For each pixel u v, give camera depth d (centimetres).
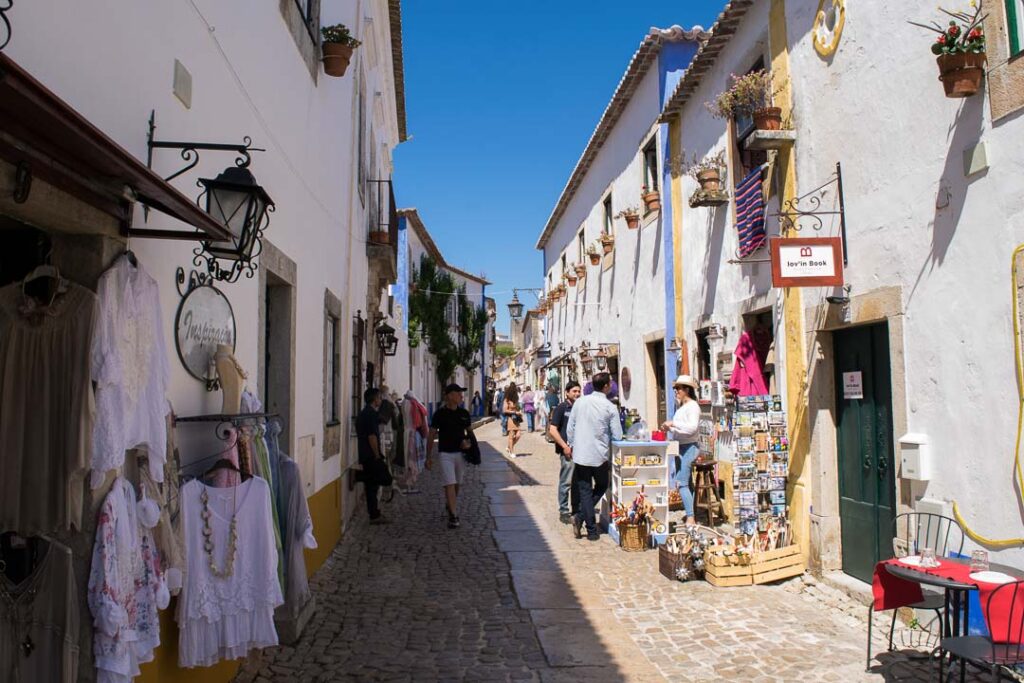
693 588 652
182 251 384
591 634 536
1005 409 433
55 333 280
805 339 676
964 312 466
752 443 716
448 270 3544
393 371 1806
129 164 228
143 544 314
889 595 447
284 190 605
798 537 688
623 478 852
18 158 220
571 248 2119
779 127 701
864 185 578
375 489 971
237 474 398
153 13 344
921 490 509
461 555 791
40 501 275
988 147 443
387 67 1498
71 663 276
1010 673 427
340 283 918
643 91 1289
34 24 245
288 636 514
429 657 495
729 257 883
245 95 494
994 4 434
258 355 521
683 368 1058
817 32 646
